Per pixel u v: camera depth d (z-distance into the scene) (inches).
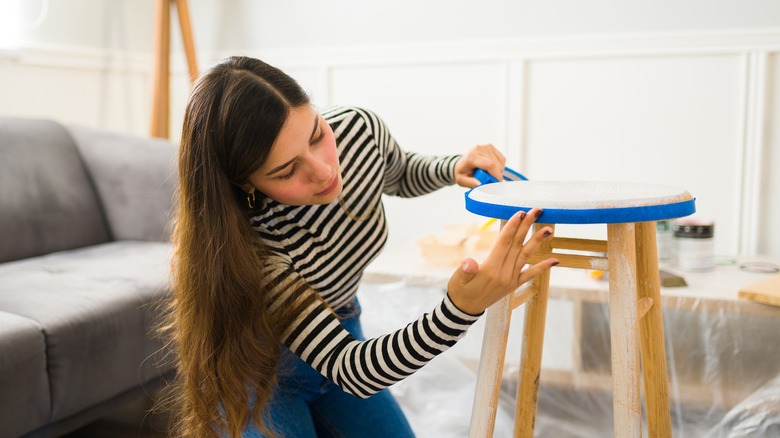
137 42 117.3
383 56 106.6
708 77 90.2
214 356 35.3
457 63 102.9
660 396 39.4
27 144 81.4
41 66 99.3
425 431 65.1
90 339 59.6
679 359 63.7
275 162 32.6
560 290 63.0
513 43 98.7
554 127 98.7
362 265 44.3
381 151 44.6
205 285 34.5
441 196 106.0
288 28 112.5
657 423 39.7
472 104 103.0
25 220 77.8
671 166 93.5
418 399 68.8
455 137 104.7
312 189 34.2
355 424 47.2
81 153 89.3
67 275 68.7
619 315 33.3
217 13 116.7
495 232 75.8
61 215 81.8
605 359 69.1
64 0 103.0
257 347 34.8
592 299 62.0
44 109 100.2
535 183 38.6
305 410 45.9
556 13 96.3
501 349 35.8
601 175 97.2
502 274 28.5
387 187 51.5
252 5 114.3
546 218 30.5
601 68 95.1
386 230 45.6
